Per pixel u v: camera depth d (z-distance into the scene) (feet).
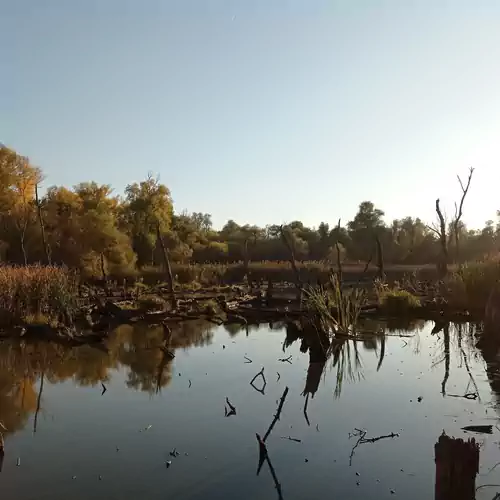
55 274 68.39
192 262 187.01
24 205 146.72
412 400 34.91
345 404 34.35
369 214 231.50
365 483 22.91
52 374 44.62
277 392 37.70
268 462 25.29
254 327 72.38
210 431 29.66
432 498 21.48
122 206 184.14
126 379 42.42
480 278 74.13
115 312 76.69
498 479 22.36
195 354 52.85
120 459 26.00
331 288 69.46
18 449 27.55
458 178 98.73
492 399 34.50
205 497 21.90
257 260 213.46
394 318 74.38
